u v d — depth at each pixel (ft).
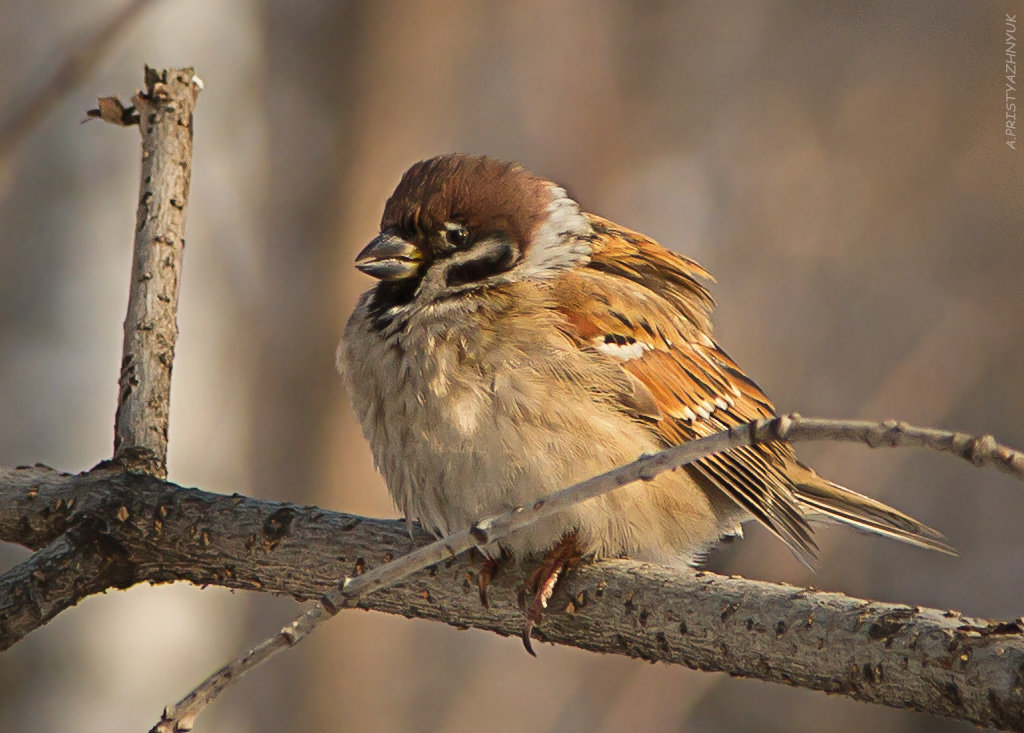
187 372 40.57
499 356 23.67
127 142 38.14
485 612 22.63
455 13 54.54
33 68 36.88
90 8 37.35
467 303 24.38
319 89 48.21
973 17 60.90
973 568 52.11
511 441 23.31
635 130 63.52
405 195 25.34
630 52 64.80
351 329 25.39
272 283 44.29
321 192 46.96
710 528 25.95
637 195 62.03
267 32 45.68
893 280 58.39
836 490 28.50
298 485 44.37
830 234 59.82
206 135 43.01
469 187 25.22
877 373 56.03
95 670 36.94
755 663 19.26
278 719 43.47
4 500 23.44
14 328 37.01
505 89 60.49
